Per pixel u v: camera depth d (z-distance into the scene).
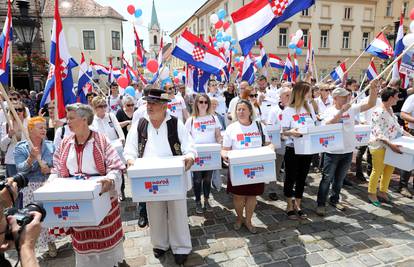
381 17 31.17
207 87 7.65
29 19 5.91
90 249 2.64
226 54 9.72
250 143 3.52
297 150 3.61
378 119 4.11
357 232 3.55
